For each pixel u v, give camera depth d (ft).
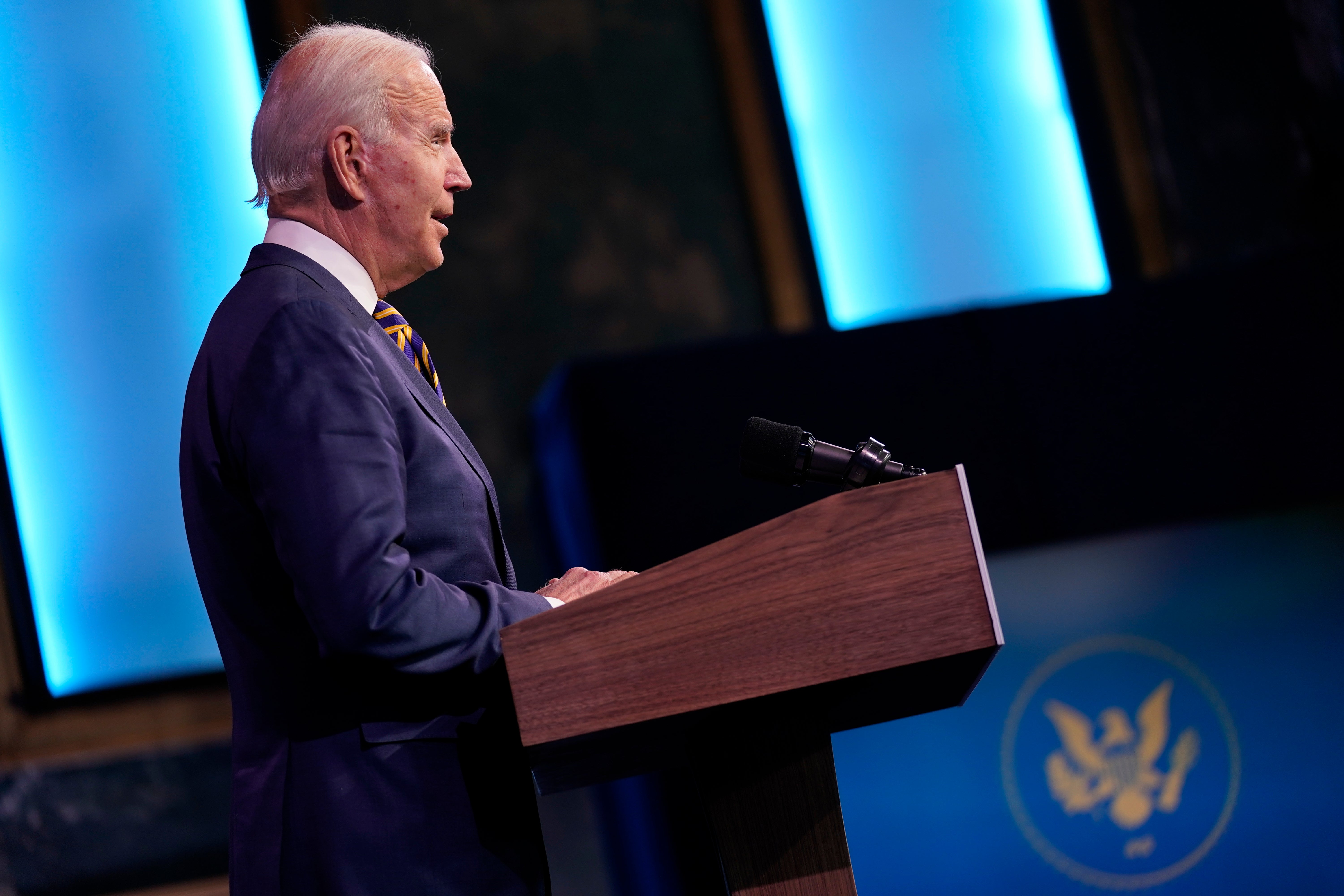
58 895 21.81
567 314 26.40
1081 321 18.60
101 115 24.12
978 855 16.94
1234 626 18.10
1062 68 28.84
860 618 5.82
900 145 28.12
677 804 16.70
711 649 5.81
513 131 26.84
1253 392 18.72
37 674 22.61
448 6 26.84
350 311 7.48
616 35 27.61
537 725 5.75
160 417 23.71
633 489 17.20
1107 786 17.38
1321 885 17.58
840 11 28.32
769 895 6.33
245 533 7.12
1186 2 28.73
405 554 6.61
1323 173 27.53
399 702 7.00
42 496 23.06
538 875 7.14
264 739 7.11
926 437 17.83
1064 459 18.07
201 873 22.31
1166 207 28.19
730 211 27.43
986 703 17.35
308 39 8.36
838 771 16.88
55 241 23.65
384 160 8.05
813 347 17.95
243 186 24.58
